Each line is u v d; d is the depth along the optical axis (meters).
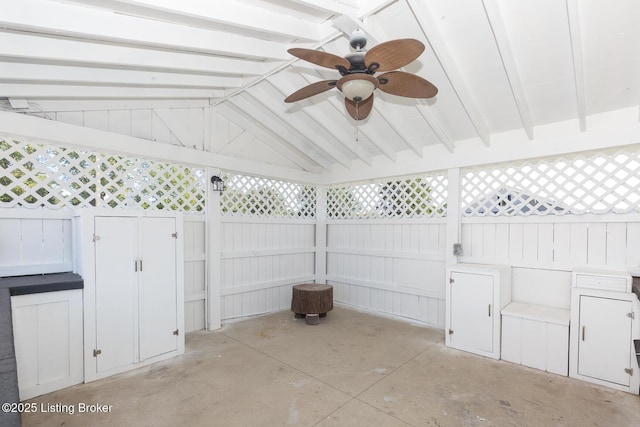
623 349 2.87
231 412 2.54
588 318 3.02
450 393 2.82
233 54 2.91
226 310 4.73
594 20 2.40
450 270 3.83
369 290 5.34
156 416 2.48
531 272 3.85
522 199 3.92
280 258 5.46
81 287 2.93
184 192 4.30
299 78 3.66
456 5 2.47
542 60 2.80
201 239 4.46
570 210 3.61
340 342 3.98
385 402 2.69
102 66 2.92
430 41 2.58
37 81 2.87
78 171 3.46
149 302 3.37
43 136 3.08
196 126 4.36
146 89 3.60
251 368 3.28
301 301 4.69
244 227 5.00
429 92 2.49
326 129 4.41
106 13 2.27
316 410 2.57
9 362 1.15
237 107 4.55
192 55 3.00
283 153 5.40
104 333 3.07
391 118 3.90
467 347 3.70
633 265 3.27
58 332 2.83
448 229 4.32
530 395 2.79
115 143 3.55
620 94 3.03
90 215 3.01
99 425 2.37
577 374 3.07
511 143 3.81
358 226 5.54
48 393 2.77
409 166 4.69
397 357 3.55
